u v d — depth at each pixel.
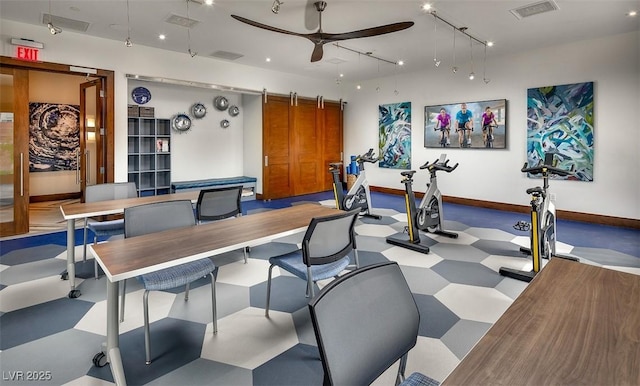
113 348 1.91
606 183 5.72
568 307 1.26
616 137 5.59
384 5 4.37
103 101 5.75
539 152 6.34
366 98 9.15
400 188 8.60
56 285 3.31
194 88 7.52
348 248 2.56
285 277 3.53
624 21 4.91
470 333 2.49
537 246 3.41
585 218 5.93
